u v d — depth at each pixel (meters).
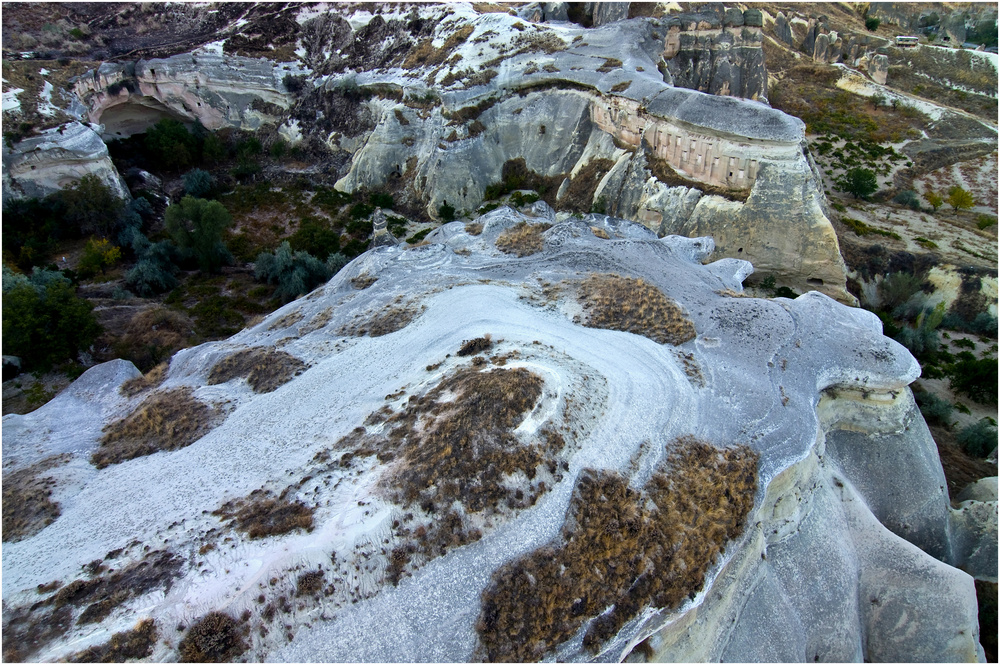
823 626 16.61
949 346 32.25
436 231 30.39
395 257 26.16
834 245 32.41
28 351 26.27
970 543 20.47
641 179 37.09
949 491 23.58
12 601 12.48
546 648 12.08
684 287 23.16
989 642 18.48
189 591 12.14
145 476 15.80
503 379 15.63
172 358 21.94
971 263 34.62
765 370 19.05
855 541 18.44
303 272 34.12
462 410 15.02
